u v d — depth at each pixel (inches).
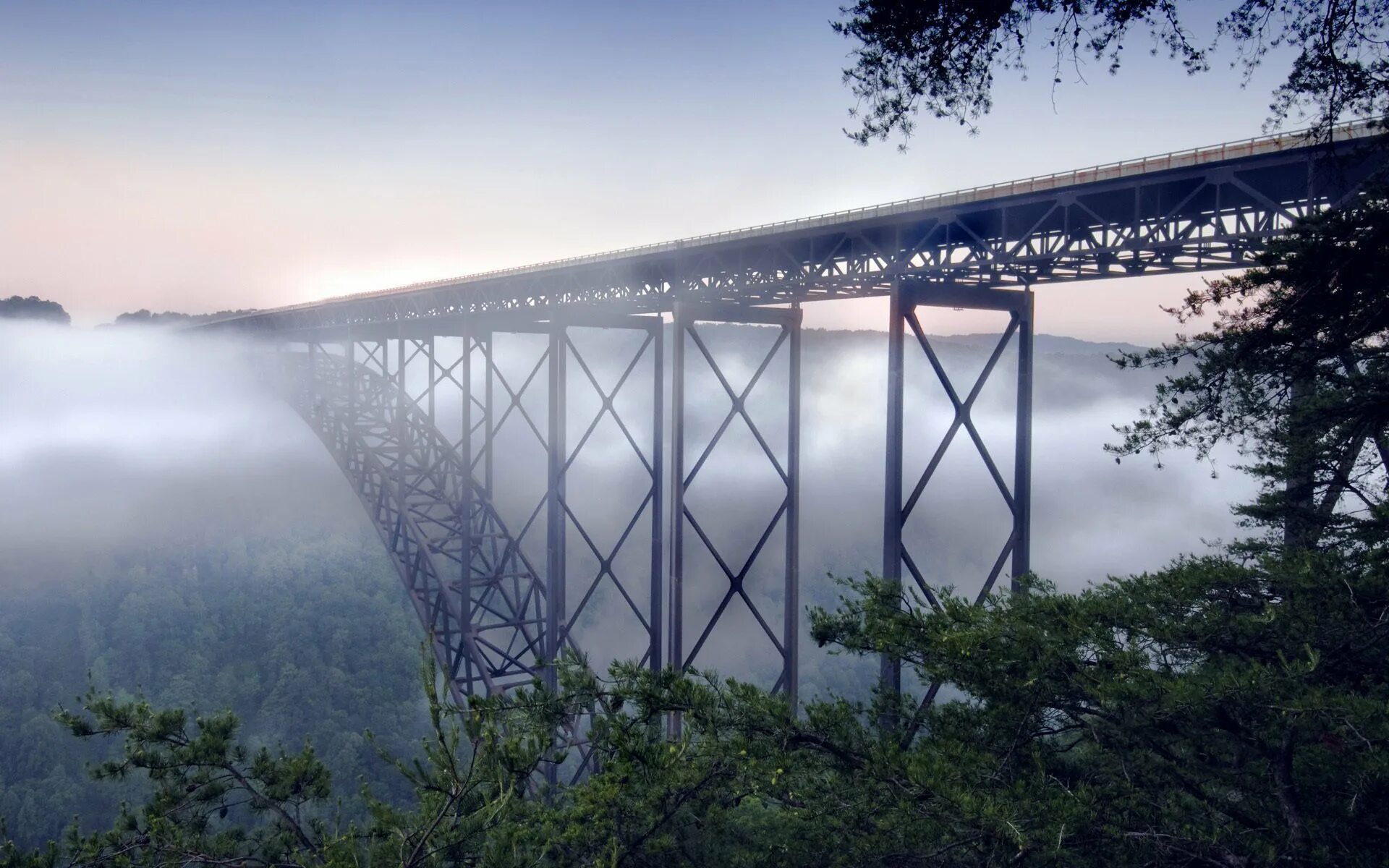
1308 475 387.5
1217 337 323.9
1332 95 280.8
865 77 312.8
